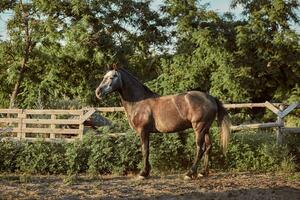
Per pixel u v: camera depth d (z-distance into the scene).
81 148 10.91
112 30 22.89
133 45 24.34
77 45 21.30
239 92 20.22
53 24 20.72
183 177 9.80
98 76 22.20
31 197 7.94
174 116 9.49
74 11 21.27
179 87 20.83
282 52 21.48
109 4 22.61
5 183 9.23
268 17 22.19
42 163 10.84
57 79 21.97
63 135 13.03
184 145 10.99
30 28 21.22
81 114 12.25
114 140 11.07
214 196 8.12
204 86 21.14
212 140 10.89
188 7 23.20
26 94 21.94
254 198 8.00
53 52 21.80
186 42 21.77
